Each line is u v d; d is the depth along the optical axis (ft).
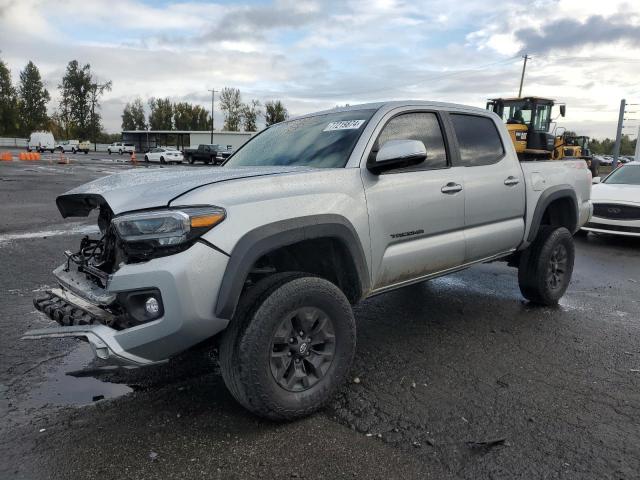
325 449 9.00
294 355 9.81
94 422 9.86
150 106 388.37
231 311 8.84
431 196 12.57
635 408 10.56
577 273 23.04
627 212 29.17
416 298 18.43
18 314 15.60
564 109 67.00
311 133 13.25
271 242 9.27
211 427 9.68
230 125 306.76
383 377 11.92
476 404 10.65
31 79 336.70
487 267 23.48
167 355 8.89
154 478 8.19
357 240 10.73
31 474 8.27
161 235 8.53
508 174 15.12
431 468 8.50
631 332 15.14
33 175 78.38
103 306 9.46
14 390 11.18
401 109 12.78
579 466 8.56
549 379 11.88
